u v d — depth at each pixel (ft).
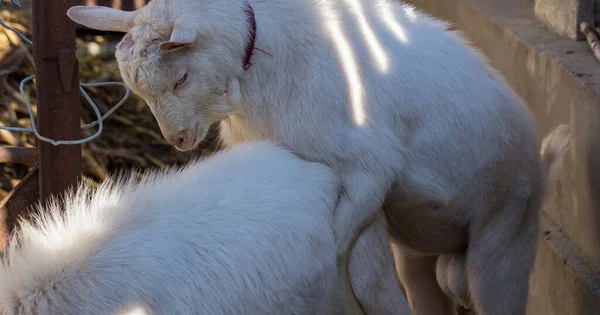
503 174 12.93
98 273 9.46
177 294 9.61
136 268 9.57
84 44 23.56
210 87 11.25
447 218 12.85
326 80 11.53
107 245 9.75
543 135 16.30
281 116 11.57
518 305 13.57
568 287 14.39
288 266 10.46
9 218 13.37
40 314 9.11
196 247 9.95
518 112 13.16
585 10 16.55
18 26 22.88
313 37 11.61
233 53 11.25
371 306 11.96
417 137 12.21
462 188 12.66
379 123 11.83
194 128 11.32
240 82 11.50
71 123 12.97
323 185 11.40
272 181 10.94
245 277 10.05
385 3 12.80
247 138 12.17
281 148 11.61
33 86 22.59
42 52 12.67
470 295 13.57
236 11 11.26
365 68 11.89
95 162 22.15
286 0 11.63
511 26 18.61
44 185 13.03
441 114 12.28
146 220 10.09
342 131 11.55
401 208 12.56
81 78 22.88
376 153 11.65
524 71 17.33
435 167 12.37
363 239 11.84
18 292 9.21
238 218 10.37
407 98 12.06
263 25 11.38
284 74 11.50
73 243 9.77
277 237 10.46
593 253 14.20
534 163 13.41
